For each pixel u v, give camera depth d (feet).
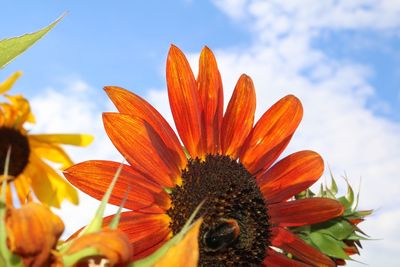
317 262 1.26
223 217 1.14
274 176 1.31
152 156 1.14
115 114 1.12
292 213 1.28
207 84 1.25
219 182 1.17
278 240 1.26
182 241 0.58
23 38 0.76
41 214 0.56
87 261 0.58
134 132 1.13
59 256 0.56
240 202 1.17
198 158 1.21
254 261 1.18
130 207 1.09
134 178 1.11
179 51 1.22
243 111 1.30
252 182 1.22
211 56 1.26
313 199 1.29
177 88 1.21
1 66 0.75
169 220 1.14
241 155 1.29
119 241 0.57
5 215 0.56
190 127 1.21
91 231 0.60
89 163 1.07
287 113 1.32
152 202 1.12
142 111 1.15
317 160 1.33
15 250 0.55
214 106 1.25
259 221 1.19
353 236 1.29
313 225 1.30
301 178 1.32
